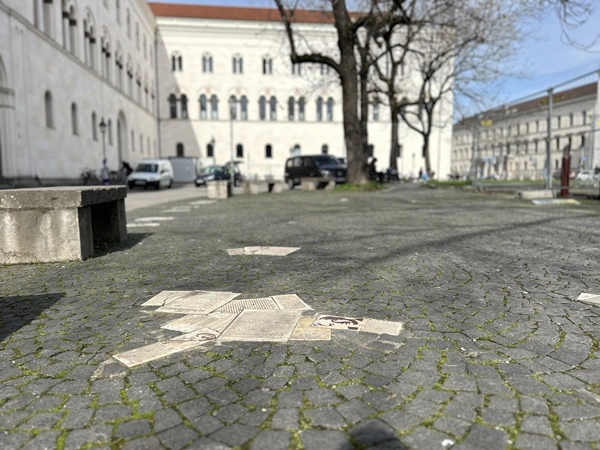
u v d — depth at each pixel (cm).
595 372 249
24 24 2528
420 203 1347
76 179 3316
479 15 2030
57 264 549
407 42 2522
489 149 1814
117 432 203
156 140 6494
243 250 616
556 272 464
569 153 1345
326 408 218
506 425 202
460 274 462
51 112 2912
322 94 6900
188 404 224
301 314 348
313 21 6431
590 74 1159
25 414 218
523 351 276
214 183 1969
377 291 406
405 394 229
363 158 2117
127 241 720
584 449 186
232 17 6925
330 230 788
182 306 375
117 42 4497
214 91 6700
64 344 302
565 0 1207
